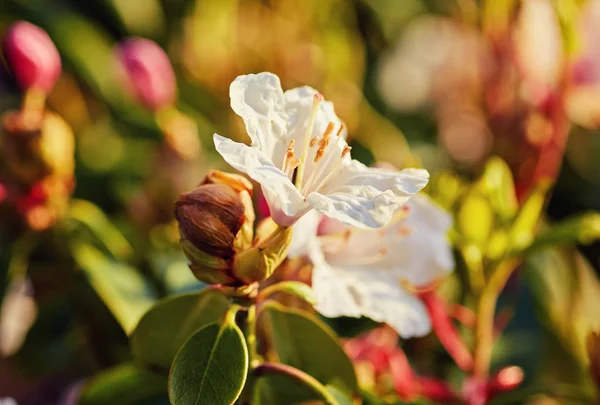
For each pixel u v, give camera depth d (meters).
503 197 0.42
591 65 0.47
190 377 0.34
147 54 0.47
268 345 0.39
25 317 0.49
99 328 0.45
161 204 0.47
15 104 0.52
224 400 0.34
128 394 0.39
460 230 0.42
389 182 0.35
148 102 0.47
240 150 0.33
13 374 0.51
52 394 0.50
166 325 0.37
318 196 0.34
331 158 0.36
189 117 0.53
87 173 0.52
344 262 0.39
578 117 0.48
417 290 0.39
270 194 0.34
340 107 0.53
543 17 0.48
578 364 0.46
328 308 0.37
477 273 0.42
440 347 0.45
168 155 0.47
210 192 0.34
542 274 0.47
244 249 0.35
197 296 0.37
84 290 0.44
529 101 0.46
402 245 0.39
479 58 0.53
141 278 0.45
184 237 0.35
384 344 0.42
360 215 0.34
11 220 0.44
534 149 0.45
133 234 0.47
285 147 0.35
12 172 0.43
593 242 0.50
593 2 0.47
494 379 0.42
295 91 0.36
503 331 0.46
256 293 0.35
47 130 0.43
